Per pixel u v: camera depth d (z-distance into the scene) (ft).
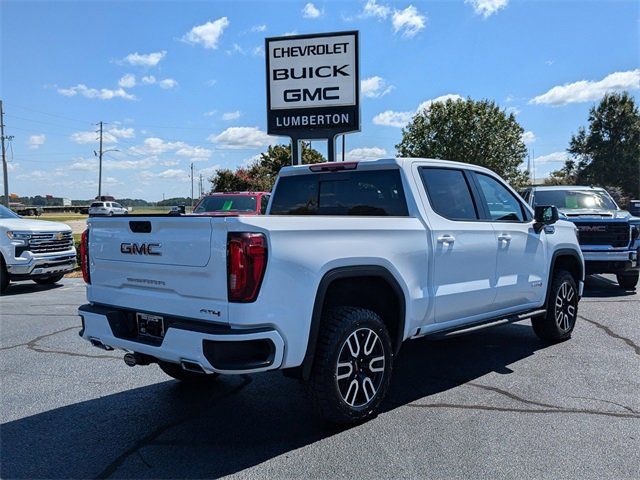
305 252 12.05
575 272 22.43
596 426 13.10
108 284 14.08
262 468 11.27
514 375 17.21
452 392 15.71
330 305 13.67
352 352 13.09
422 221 15.20
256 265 11.18
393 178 15.89
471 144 140.97
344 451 11.98
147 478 10.94
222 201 46.78
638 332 22.76
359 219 13.46
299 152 43.55
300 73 42.78
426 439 12.51
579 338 21.94
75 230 108.68
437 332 15.94
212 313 11.53
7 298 35.32
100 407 15.06
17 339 23.35
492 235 17.40
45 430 13.47
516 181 145.89
